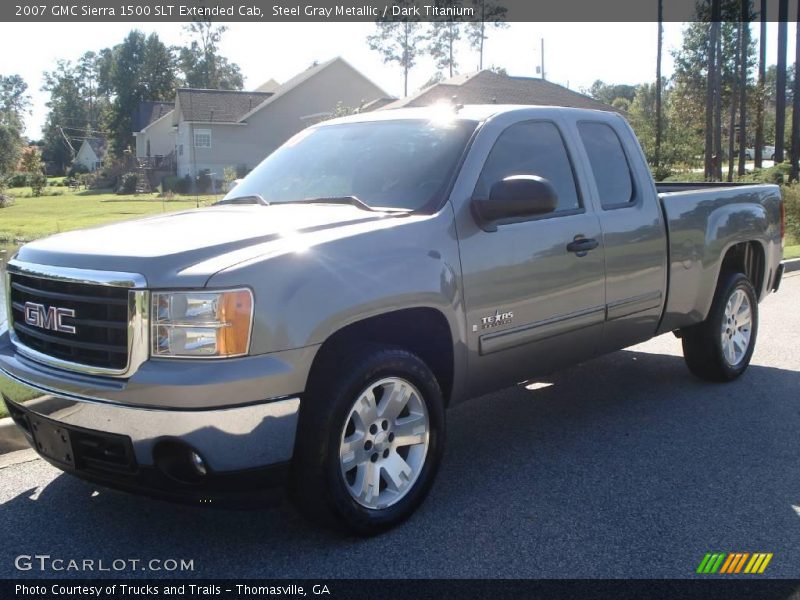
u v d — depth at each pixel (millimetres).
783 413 5617
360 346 3682
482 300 4152
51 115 119562
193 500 3287
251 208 4375
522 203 4004
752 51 50156
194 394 3123
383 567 3471
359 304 3531
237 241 3502
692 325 5945
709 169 35344
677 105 57688
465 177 4238
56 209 32375
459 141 4434
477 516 3971
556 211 4699
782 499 4168
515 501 4152
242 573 3424
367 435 3701
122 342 3264
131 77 86812
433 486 4312
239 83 88938
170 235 3643
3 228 21141
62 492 4270
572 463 4695
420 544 3680
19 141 47688
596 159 5113
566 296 4652
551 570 3441
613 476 4488
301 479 3484
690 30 55594
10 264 3840
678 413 5633
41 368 3535
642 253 5207
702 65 56531
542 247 4465
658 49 36531
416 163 4418
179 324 3205
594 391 6215
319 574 3410
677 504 4109
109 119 88250
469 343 4117
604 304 4938
